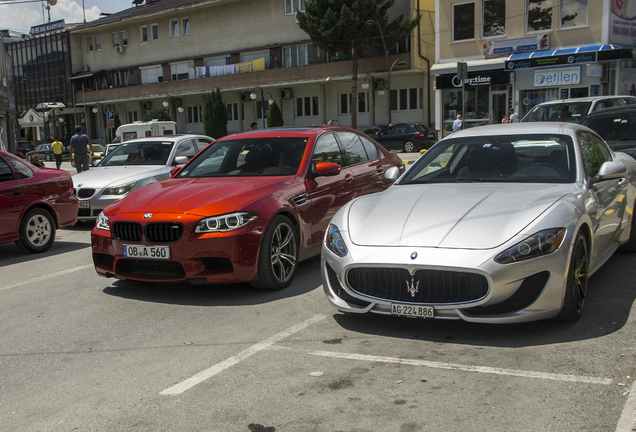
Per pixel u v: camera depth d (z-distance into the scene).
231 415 2.81
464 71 15.73
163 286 5.43
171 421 2.78
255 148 6.10
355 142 6.90
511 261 3.38
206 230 4.66
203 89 41.62
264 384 3.15
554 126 4.89
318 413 2.79
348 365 3.37
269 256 4.93
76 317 4.61
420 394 2.94
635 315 3.94
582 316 3.98
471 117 27.73
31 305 5.05
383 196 4.43
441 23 27.91
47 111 53.34
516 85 26.06
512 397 2.85
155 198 5.14
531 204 3.76
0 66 21.08
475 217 3.70
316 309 4.51
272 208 4.98
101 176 9.34
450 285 3.48
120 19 46.50
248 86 39.34
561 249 3.51
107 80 49.59
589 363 3.21
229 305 4.73
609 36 24.00
